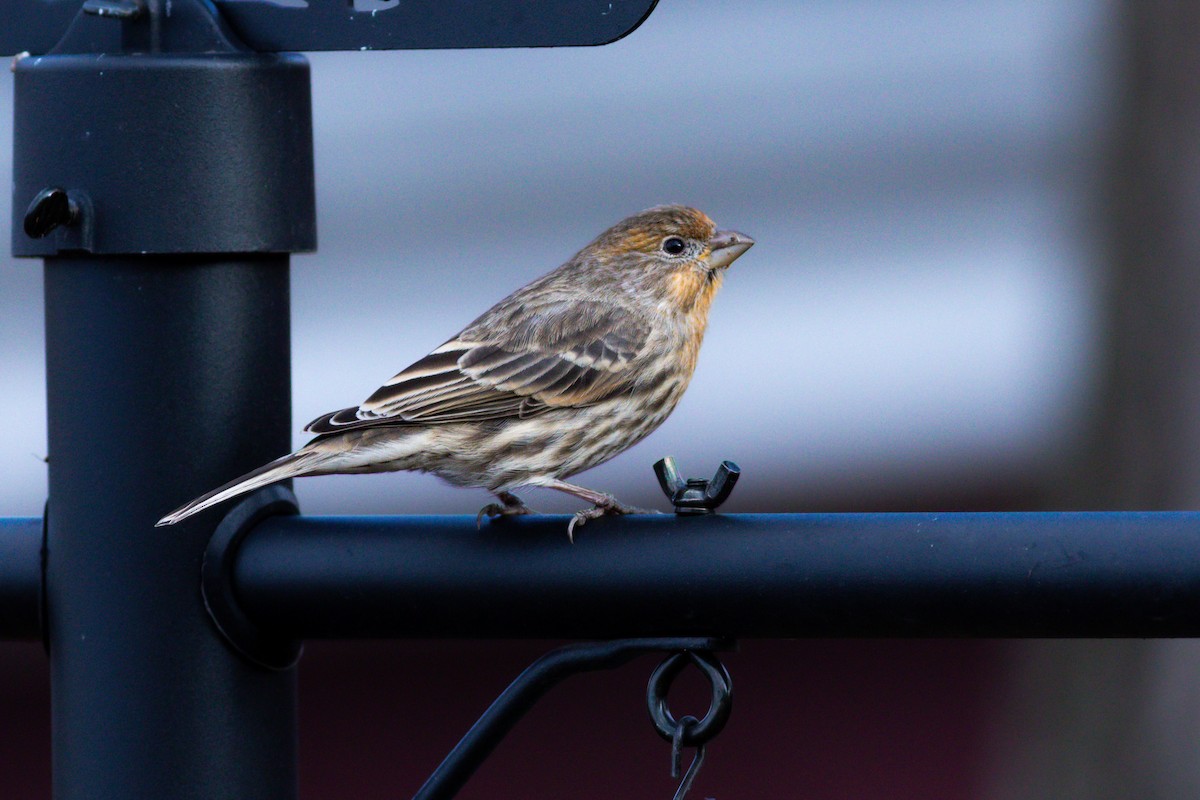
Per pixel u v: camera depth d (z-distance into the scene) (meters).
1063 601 4.60
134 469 5.02
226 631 4.98
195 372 5.05
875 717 15.65
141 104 4.93
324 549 5.00
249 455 5.13
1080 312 15.46
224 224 4.98
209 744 5.02
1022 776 15.77
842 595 4.71
